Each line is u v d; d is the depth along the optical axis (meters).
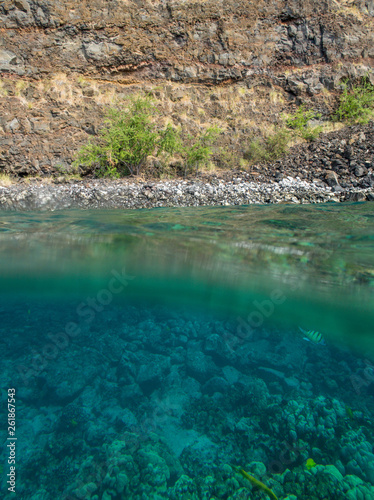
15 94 12.06
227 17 13.73
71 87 12.57
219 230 5.45
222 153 12.53
